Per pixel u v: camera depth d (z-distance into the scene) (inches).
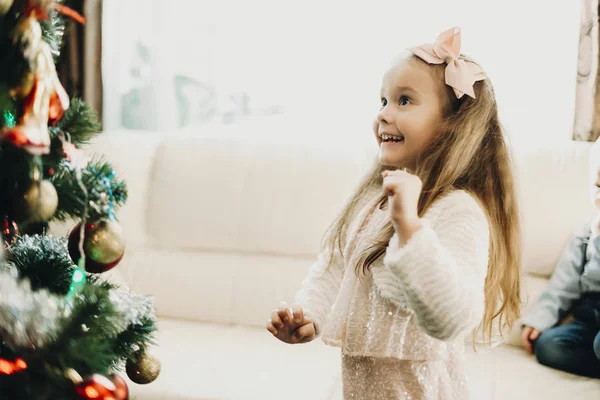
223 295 69.1
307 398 51.5
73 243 30.1
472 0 84.6
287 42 95.9
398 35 88.7
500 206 39.0
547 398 52.9
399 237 30.2
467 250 33.5
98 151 74.8
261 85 99.0
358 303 38.1
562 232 63.9
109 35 103.1
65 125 32.0
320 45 93.5
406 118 37.1
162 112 104.3
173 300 70.4
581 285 62.2
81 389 25.1
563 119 81.1
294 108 96.1
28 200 26.4
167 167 73.3
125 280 71.4
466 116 37.5
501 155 39.2
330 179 68.2
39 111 25.1
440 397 36.6
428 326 30.4
